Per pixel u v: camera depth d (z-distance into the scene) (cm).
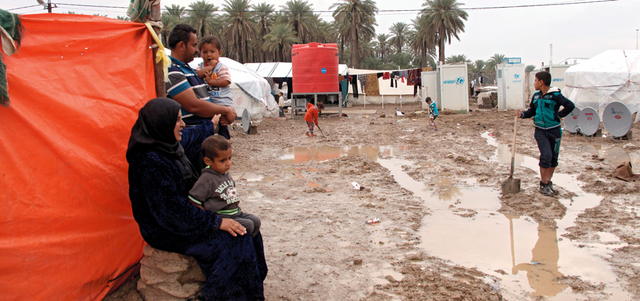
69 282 264
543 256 428
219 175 295
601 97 1565
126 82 308
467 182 752
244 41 5119
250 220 303
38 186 248
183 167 281
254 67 3341
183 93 323
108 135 293
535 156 980
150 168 260
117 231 305
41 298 247
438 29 4878
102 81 291
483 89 3409
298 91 2195
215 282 276
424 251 445
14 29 237
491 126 1583
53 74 261
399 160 984
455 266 406
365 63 6569
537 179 745
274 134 1557
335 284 369
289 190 715
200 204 286
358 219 553
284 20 5322
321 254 436
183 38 339
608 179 721
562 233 491
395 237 487
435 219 552
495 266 406
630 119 1102
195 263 288
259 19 5366
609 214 548
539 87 630
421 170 862
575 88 1658
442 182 757
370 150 1145
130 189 271
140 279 299
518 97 2291
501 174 798
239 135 1512
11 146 235
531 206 591
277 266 405
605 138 1167
